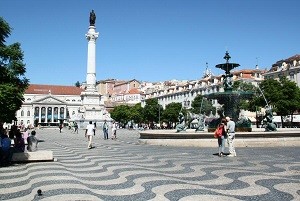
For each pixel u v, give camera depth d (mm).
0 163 12188
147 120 89438
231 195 6629
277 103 50125
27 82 22062
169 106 81000
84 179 8672
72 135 42062
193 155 14344
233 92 22266
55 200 6402
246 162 11711
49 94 126312
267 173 9258
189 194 6746
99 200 6371
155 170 10125
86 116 72562
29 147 13734
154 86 136250
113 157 14266
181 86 97875
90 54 74875
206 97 24516
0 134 12477
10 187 7820
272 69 73750
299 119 61375
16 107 20484
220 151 13812
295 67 66625
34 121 119188
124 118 98375
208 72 102750
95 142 26281
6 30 17953
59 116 126062
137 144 22719
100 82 168500
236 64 22859
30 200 6449
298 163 11273
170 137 19844
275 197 6418
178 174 9297
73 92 139375
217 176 8875
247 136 17828
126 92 145000
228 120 13797
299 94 51594
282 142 17891
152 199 6398
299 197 6387
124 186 7680
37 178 8953
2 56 20266
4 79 19484
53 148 20141
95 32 75125
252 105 53406
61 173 9766
